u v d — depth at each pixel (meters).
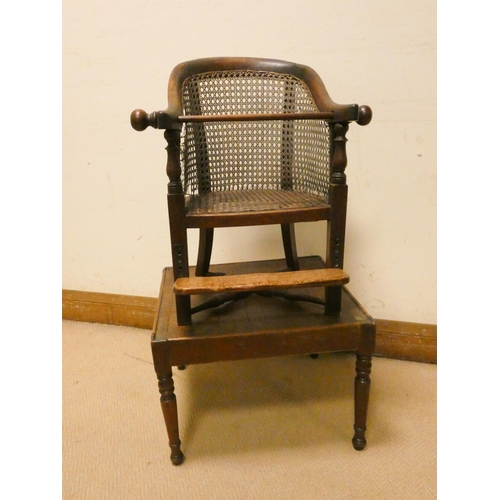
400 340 1.35
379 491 0.86
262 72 1.12
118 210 1.51
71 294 1.66
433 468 0.92
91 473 0.93
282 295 1.03
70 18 1.33
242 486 0.89
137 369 1.34
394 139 1.21
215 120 0.80
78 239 1.59
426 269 1.30
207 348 0.86
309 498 0.85
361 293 1.37
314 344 0.89
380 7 1.13
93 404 1.17
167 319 0.95
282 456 0.97
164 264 1.53
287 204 0.92
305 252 1.40
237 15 1.22
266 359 1.38
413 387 1.21
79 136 1.45
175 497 0.86
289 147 1.17
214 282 0.81
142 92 1.36
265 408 1.14
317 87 1.02
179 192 0.83
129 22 1.30
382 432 1.03
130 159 1.44
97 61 1.36
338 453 0.97
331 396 1.18
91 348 1.47
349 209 1.30
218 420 1.09
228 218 0.86
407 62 1.15
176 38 1.28
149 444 1.02
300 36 1.20
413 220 1.27
